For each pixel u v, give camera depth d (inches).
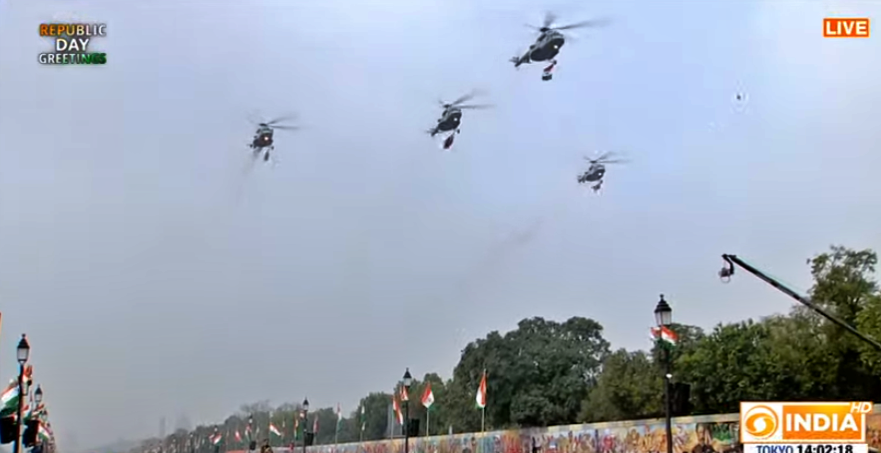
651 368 2955.2
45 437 2714.1
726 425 2037.4
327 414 6476.4
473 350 4055.1
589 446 2659.9
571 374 3649.1
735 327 2534.5
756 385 2326.5
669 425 1304.1
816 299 2042.3
